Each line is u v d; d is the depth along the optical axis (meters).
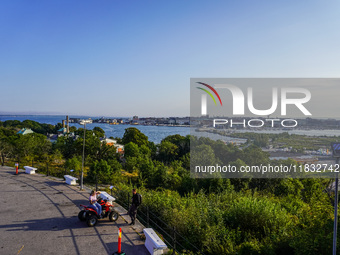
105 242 10.93
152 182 35.53
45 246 10.47
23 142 41.41
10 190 18.44
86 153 47.03
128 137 87.94
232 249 11.70
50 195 17.47
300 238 10.28
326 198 15.11
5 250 10.06
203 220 14.27
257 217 14.66
